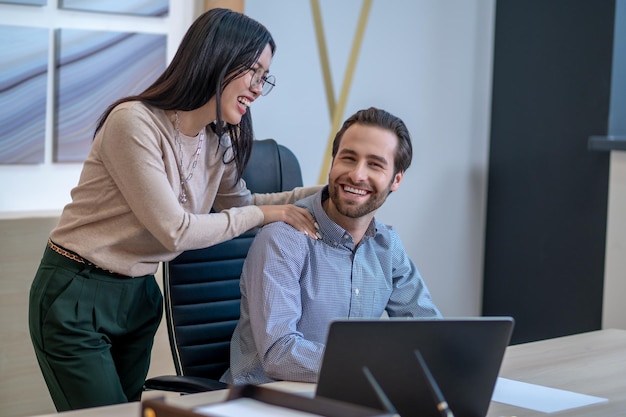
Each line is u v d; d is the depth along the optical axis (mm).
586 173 4578
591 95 4543
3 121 3412
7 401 3367
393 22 4566
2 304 3307
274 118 4219
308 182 4371
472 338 1799
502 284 5043
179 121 2561
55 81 3525
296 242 2428
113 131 2445
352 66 4426
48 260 2621
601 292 4535
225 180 2785
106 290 2611
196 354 2725
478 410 1862
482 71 4957
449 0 4766
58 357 2600
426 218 4859
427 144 4793
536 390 2184
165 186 2469
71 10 3537
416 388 1778
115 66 3643
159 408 1370
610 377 2338
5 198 3496
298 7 4223
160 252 2619
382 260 2580
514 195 4945
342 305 2490
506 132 4953
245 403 1500
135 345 2809
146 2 3684
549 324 4805
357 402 1739
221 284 2770
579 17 4574
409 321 1728
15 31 3395
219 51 2479
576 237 4648
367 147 2381
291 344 2242
